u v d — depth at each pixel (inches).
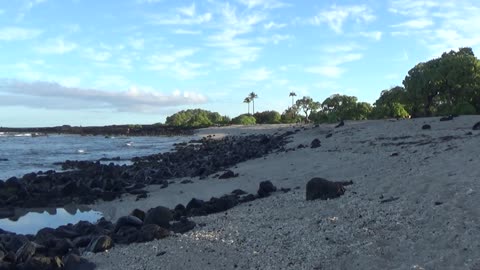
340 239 320.2
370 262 270.7
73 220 620.1
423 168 552.7
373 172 615.2
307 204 458.3
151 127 5989.2
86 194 790.5
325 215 395.5
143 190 810.8
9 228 578.2
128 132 5462.6
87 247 373.7
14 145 3083.2
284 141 1612.9
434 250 275.7
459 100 2000.5
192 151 1855.3
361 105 2591.0
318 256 292.2
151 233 387.9
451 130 1079.6
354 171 663.8
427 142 898.1
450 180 447.2
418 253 275.9
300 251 305.7
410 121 1382.9
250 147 1605.6
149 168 1206.3
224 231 380.5
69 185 795.4
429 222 328.2
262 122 5511.8
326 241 319.6
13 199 746.2
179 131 4955.7
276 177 744.3
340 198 457.1
